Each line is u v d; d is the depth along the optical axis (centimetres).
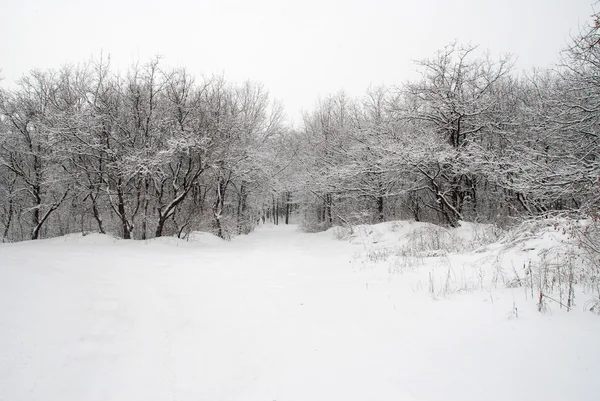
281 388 314
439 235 1330
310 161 2831
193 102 1606
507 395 267
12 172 1773
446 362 331
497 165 1273
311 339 420
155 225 1728
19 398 292
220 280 770
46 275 652
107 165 1402
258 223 3909
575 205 1294
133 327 463
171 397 307
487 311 438
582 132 1069
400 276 740
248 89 2697
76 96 1583
